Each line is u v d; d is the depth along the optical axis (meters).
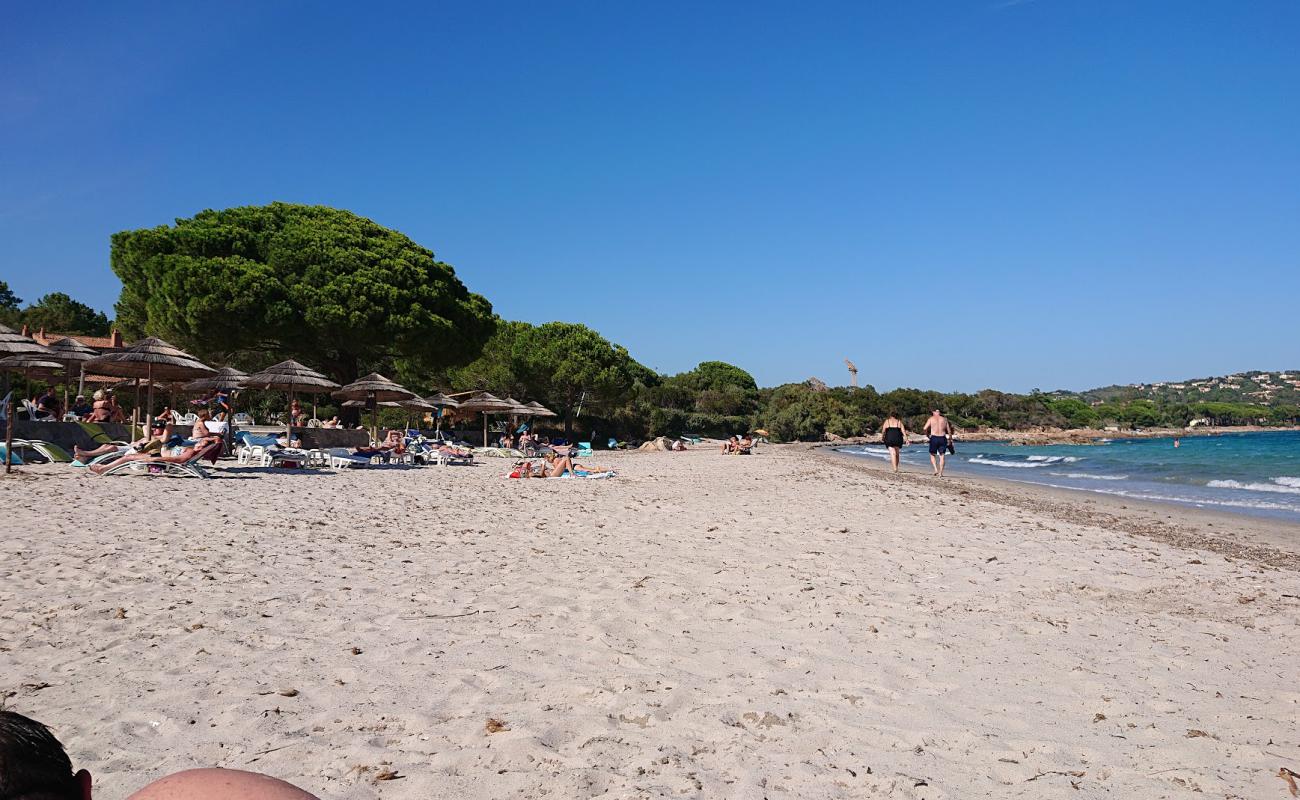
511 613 5.77
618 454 39.97
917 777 3.24
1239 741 3.64
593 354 48.34
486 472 21.53
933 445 23.55
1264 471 29.20
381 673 4.43
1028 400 109.62
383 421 40.31
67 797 1.20
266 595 6.20
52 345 18.91
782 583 6.87
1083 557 8.30
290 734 3.60
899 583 6.92
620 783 3.17
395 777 3.18
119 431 20.52
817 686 4.33
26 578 6.52
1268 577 7.37
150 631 5.18
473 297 42.69
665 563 7.78
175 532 8.96
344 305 32.16
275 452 19.86
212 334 30.23
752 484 18.25
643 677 4.41
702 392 86.12
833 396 96.81
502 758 3.37
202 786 1.27
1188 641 5.22
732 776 3.24
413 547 8.55
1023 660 4.80
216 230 31.94
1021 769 3.34
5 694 4.04
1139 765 3.38
